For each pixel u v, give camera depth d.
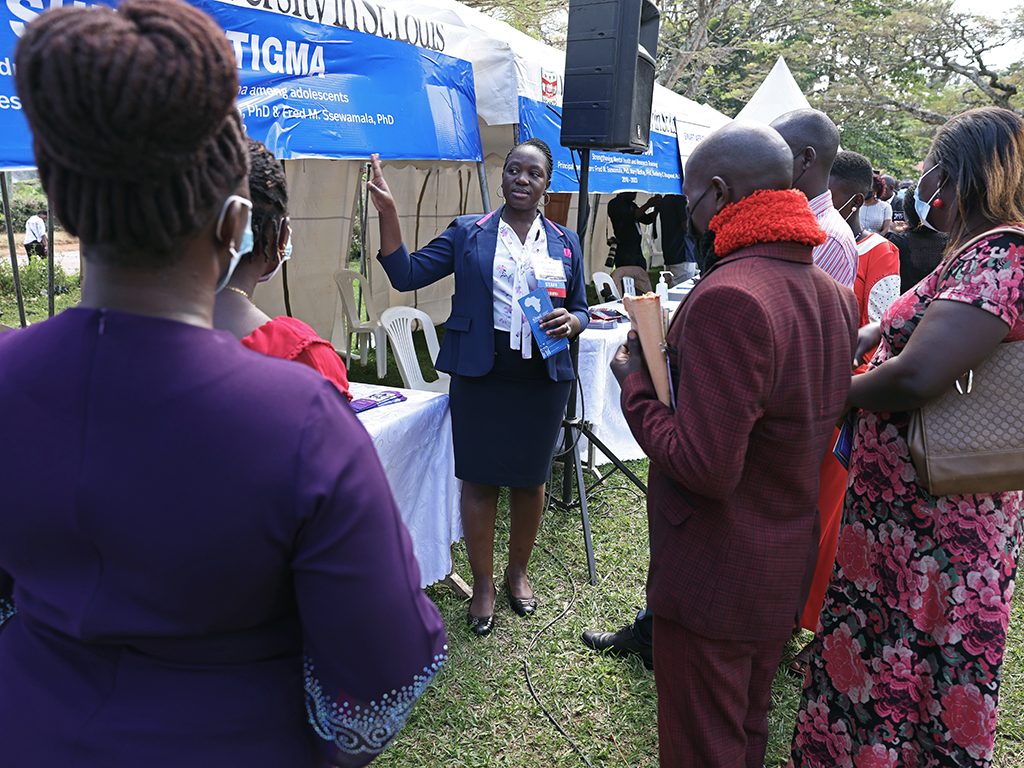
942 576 1.47
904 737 1.53
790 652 2.51
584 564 3.11
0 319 9.11
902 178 26.09
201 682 0.65
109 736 0.62
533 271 2.42
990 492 1.40
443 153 3.93
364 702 0.66
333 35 3.34
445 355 2.46
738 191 1.33
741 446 1.21
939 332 1.36
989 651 1.45
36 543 0.62
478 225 2.50
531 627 2.65
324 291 6.52
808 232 1.28
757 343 1.18
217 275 0.66
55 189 0.56
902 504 1.51
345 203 6.35
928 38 20.30
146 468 0.59
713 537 1.33
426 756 2.04
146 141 0.52
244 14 2.91
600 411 3.85
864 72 21.89
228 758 0.65
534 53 5.31
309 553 0.62
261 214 1.08
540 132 4.62
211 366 0.61
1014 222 1.39
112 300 0.61
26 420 0.60
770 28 20.19
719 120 8.59
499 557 3.13
